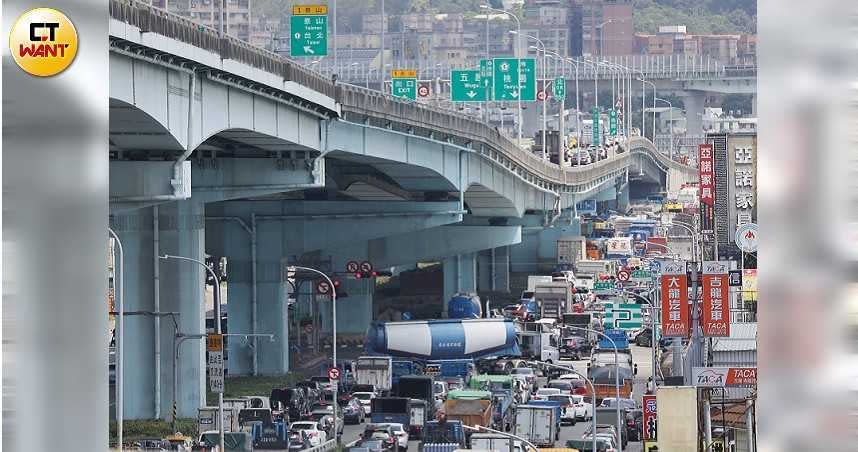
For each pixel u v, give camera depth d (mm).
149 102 157875
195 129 176750
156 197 172625
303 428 188250
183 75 170250
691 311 183875
